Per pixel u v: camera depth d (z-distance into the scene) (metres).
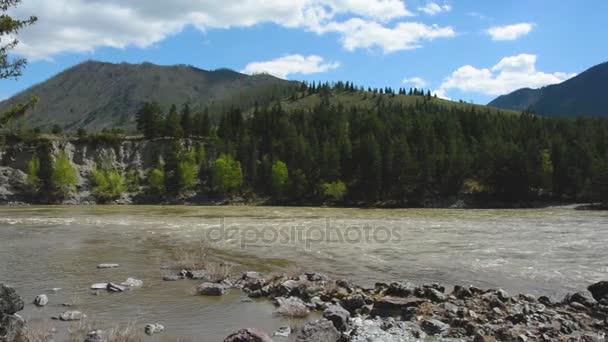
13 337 10.49
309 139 146.12
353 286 16.36
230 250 26.52
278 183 123.19
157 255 24.58
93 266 21.17
